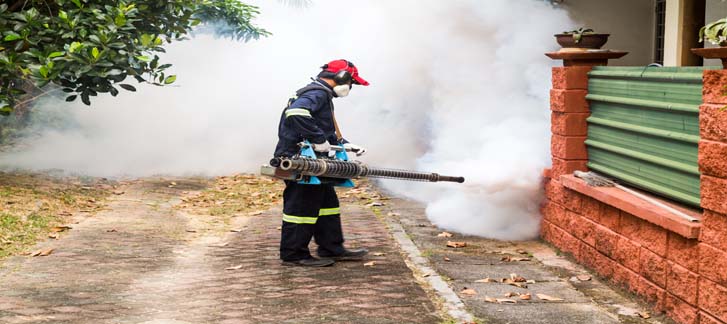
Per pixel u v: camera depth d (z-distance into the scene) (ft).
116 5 33.40
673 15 28.02
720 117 15.98
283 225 23.31
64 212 29.22
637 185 21.07
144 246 25.26
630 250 20.11
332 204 23.73
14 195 30.48
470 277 21.88
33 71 30.45
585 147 24.38
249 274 22.11
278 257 24.16
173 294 20.02
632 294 20.02
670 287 18.21
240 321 17.84
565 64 24.77
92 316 18.04
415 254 24.38
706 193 16.55
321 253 23.93
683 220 17.51
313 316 18.21
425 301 19.48
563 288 20.99
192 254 24.58
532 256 24.56
